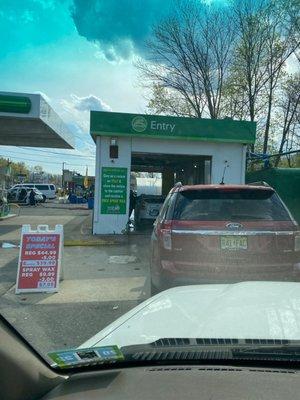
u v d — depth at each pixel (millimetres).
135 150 10570
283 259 3814
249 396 1108
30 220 15688
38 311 4441
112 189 10508
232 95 21938
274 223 3883
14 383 1137
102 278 5996
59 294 5156
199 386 1167
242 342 1427
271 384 1184
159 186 19609
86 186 41188
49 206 27188
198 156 11359
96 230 10516
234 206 3992
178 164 14750
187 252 3824
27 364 1194
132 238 9859
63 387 1211
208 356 1356
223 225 3832
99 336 1702
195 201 4051
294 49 20625
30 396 1169
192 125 10508
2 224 14016
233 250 3781
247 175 12016
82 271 6477
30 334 3668
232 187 4117
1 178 16891
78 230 11727
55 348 3316
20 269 5305
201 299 1996
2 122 11945
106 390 1162
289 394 1124
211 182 10844
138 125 10336
